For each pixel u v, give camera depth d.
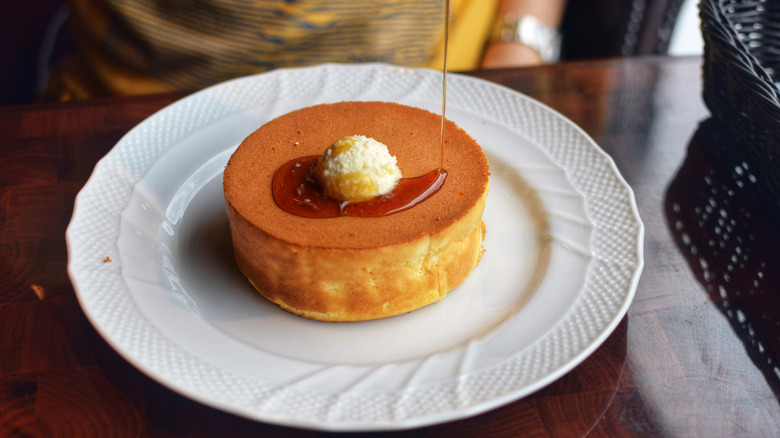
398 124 0.45
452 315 0.41
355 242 0.39
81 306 0.38
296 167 0.42
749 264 0.42
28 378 0.37
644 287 0.41
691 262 0.43
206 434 0.35
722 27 0.44
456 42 0.65
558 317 0.39
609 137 0.50
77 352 0.38
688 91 0.53
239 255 0.42
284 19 0.59
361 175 0.40
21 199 0.45
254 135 0.44
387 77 0.52
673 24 0.70
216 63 0.61
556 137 0.48
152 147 0.47
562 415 0.36
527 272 0.43
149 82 0.62
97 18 0.60
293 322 0.41
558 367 0.36
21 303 0.40
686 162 0.48
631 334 0.39
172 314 0.39
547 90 0.53
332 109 0.46
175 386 0.35
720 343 0.39
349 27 0.61
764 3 0.49
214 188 0.46
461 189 0.42
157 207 0.44
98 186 0.44
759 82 0.41
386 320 0.41
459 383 0.36
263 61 0.61
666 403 0.37
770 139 0.42
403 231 0.40
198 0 0.58
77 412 0.36
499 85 0.52
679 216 0.45
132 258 0.41
